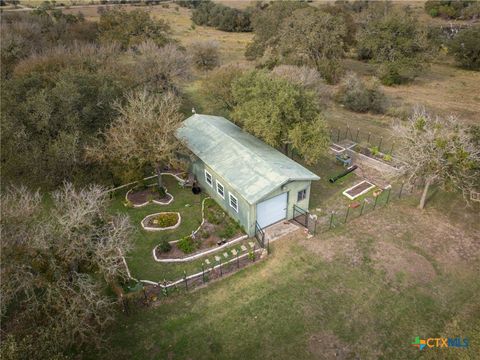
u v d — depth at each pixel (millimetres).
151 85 40094
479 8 84875
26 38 50594
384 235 22516
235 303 18203
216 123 30391
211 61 55688
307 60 50000
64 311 14531
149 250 21594
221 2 120062
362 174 29375
